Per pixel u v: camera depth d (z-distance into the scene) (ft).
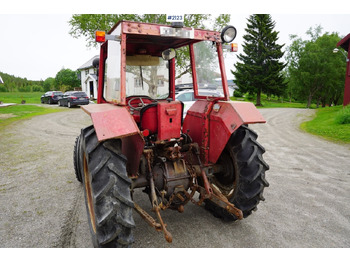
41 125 36.88
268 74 112.68
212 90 10.78
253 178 9.20
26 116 47.88
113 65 9.04
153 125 8.89
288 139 29.86
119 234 7.19
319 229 9.99
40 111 58.29
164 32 8.48
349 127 34.60
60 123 39.17
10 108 62.75
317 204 12.20
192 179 9.59
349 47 54.80
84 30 51.57
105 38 7.86
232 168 10.28
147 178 9.07
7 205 11.64
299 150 23.97
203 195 9.46
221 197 9.21
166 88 11.97
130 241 7.28
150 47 11.25
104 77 11.09
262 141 28.63
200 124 10.31
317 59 126.82
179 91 29.30
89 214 9.12
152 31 8.32
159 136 8.80
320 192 13.67
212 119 9.71
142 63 11.30
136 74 11.24
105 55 10.80
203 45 10.57
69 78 155.63
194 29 9.09
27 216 10.66
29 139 26.99
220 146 9.39
